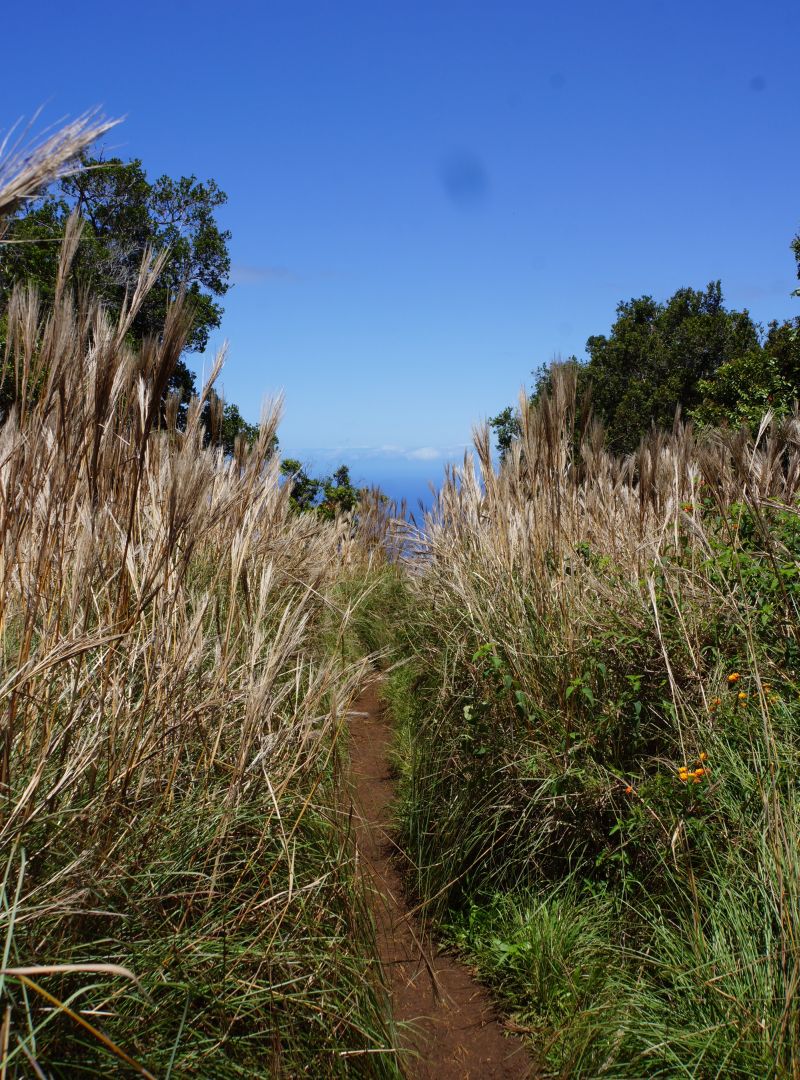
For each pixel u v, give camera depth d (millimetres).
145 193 18797
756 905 2680
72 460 2623
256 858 2691
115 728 2430
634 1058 2385
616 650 3873
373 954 2877
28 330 2482
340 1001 2537
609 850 3332
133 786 2512
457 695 4527
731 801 3092
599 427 5738
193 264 20656
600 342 31250
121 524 2920
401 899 3699
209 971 2312
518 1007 2930
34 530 2826
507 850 3652
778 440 5277
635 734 3590
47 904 1996
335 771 3535
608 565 4477
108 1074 1874
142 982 2117
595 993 2809
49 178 1398
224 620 3869
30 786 2100
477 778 3863
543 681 3996
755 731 3350
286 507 6711
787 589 3793
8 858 2045
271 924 2520
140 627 2668
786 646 3770
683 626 3670
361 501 13703
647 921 3002
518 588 4504
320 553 7406
